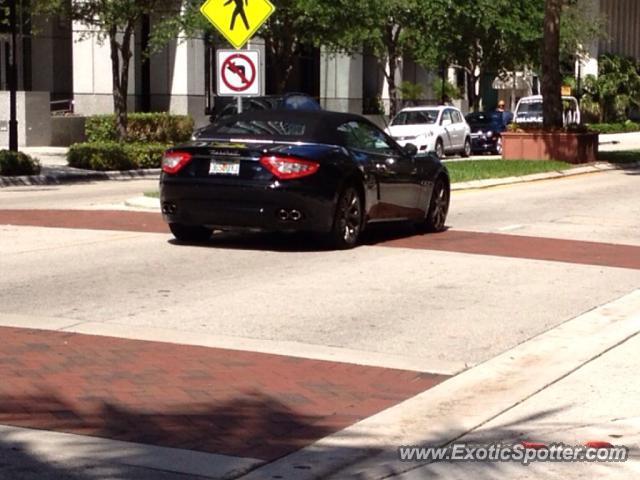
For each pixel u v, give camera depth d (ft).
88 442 21.59
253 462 20.63
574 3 180.65
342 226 47.57
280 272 42.04
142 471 19.98
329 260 45.24
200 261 44.34
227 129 48.11
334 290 38.47
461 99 200.95
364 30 125.70
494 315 34.88
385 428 23.13
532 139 110.22
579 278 42.24
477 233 55.31
